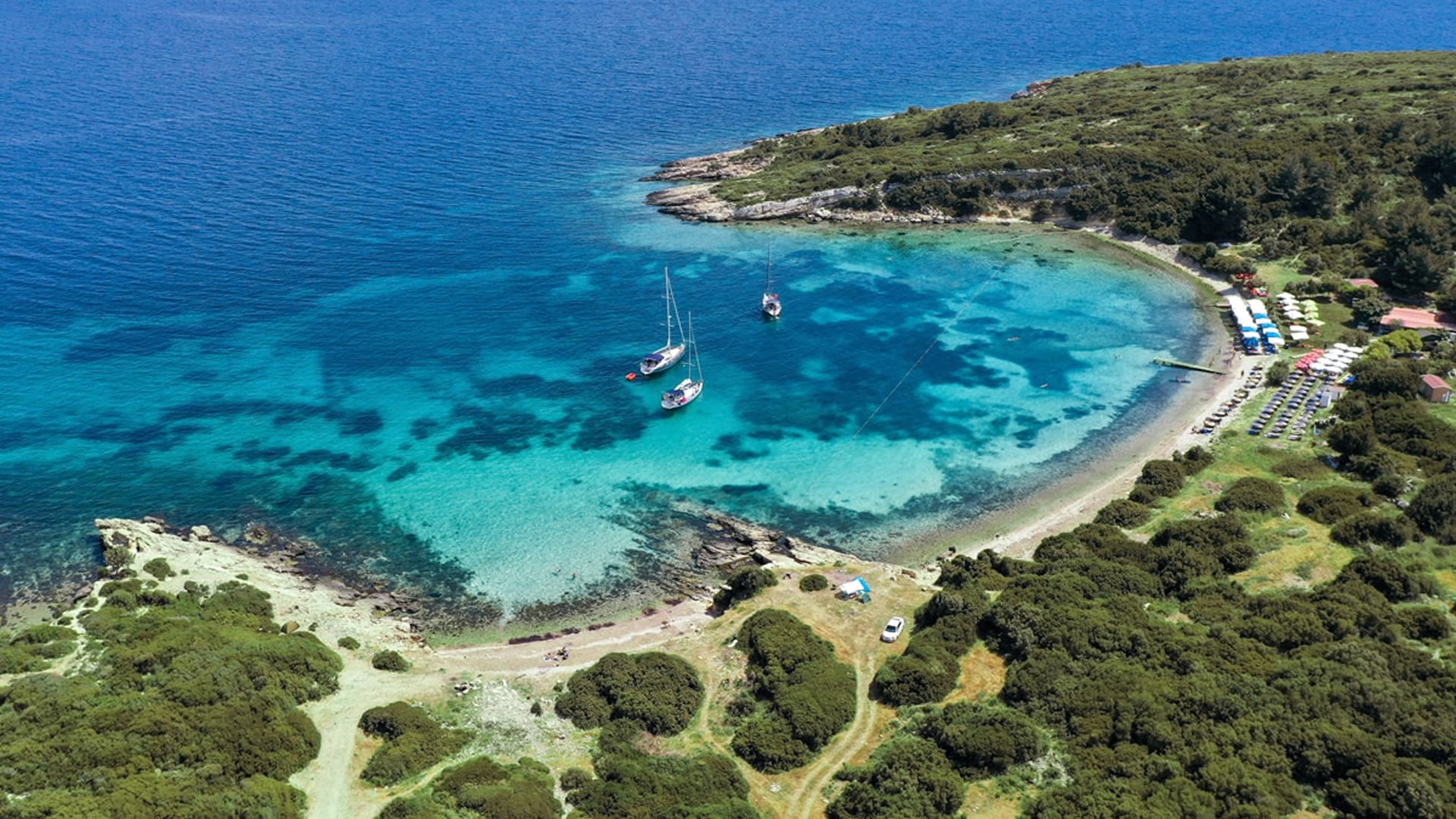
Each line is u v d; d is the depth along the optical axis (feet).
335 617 296.10
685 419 412.98
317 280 540.93
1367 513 295.69
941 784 202.08
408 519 348.18
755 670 257.75
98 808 190.60
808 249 595.06
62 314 496.64
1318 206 563.48
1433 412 358.23
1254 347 442.91
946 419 408.67
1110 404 414.82
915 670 242.37
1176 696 215.10
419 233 609.83
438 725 241.76
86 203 633.61
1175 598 267.59
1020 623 252.21
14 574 320.29
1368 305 451.12
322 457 385.70
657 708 244.63
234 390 433.48
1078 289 532.32
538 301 522.06
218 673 238.48
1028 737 211.20
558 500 359.05
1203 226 574.15
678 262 576.61
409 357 462.60
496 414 415.64
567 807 213.87
